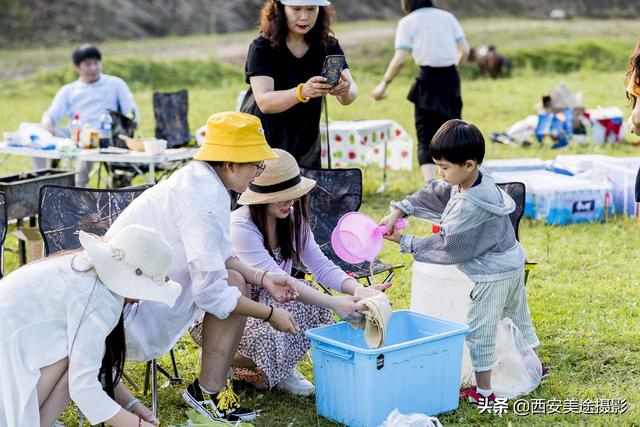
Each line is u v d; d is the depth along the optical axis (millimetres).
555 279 6062
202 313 4023
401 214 4215
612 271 6215
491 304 4004
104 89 8602
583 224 7531
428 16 7832
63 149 7348
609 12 40625
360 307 3844
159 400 4211
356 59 22859
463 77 21000
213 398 3859
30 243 5680
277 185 4004
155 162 7352
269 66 5051
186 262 3670
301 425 3914
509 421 3881
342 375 3783
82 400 3139
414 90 7965
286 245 4223
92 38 27156
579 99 11398
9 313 3141
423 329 4164
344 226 4172
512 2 39312
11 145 7691
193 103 15922
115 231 3635
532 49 23875
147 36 29016
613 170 7859
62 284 3182
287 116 5105
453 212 3938
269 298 4086
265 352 4047
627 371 4477
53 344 3156
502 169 8312
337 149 8477
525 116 14602
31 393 3119
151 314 3662
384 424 3629
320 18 5062
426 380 3842
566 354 4680
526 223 7609
